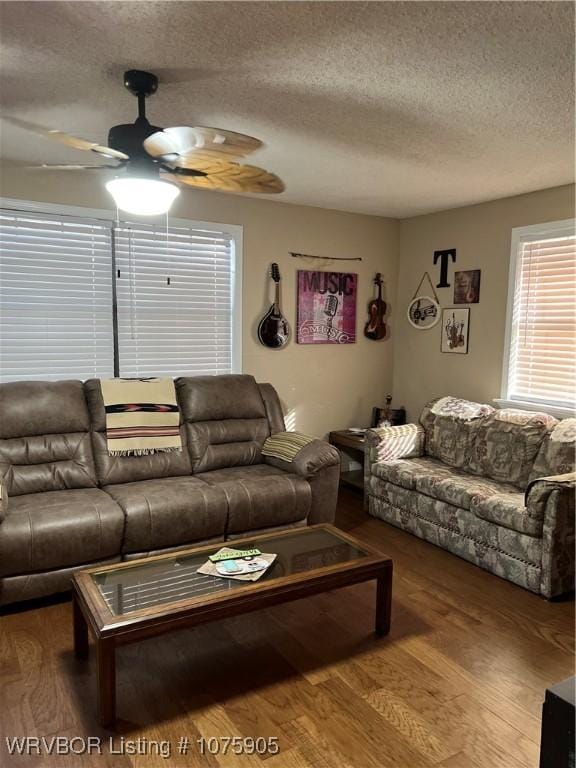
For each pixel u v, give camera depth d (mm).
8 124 2729
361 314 4988
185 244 4113
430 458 4152
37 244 3607
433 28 1762
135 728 1900
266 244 4410
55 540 2652
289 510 3352
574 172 3396
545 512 2787
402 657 2326
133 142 2188
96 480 3297
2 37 1849
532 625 2580
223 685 2139
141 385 3586
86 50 1938
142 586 2172
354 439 4547
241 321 4371
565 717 561
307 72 2102
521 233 3979
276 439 3859
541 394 3924
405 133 2758
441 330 4695
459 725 1923
